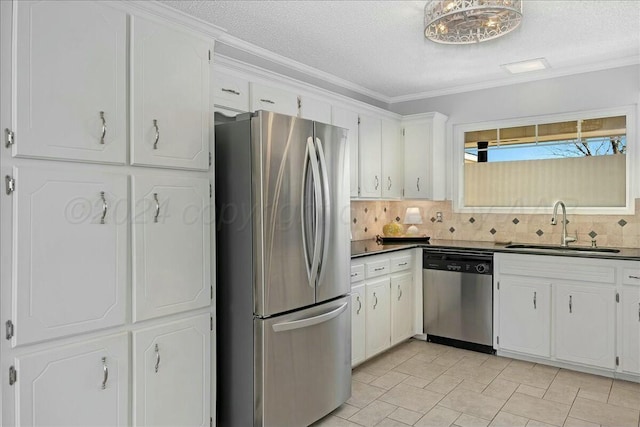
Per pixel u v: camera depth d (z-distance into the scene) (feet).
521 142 13.99
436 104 15.44
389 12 8.90
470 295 12.75
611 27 9.69
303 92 11.28
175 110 7.04
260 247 7.61
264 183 7.63
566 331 11.23
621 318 10.52
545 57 11.76
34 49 5.45
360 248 12.67
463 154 15.11
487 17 7.96
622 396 9.78
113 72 6.23
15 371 5.35
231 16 9.09
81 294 5.91
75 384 5.87
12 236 5.31
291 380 8.14
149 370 6.68
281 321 7.93
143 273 6.59
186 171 7.27
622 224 12.26
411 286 13.67
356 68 12.58
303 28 9.70
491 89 14.32
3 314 5.25
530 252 11.68
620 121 12.39
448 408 9.30
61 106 5.69
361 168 13.38
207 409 7.55
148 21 6.68
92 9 6.00
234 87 9.48
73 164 5.85
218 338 8.23
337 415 9.05
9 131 5.26
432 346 13.34
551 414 8.98
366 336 11.55
